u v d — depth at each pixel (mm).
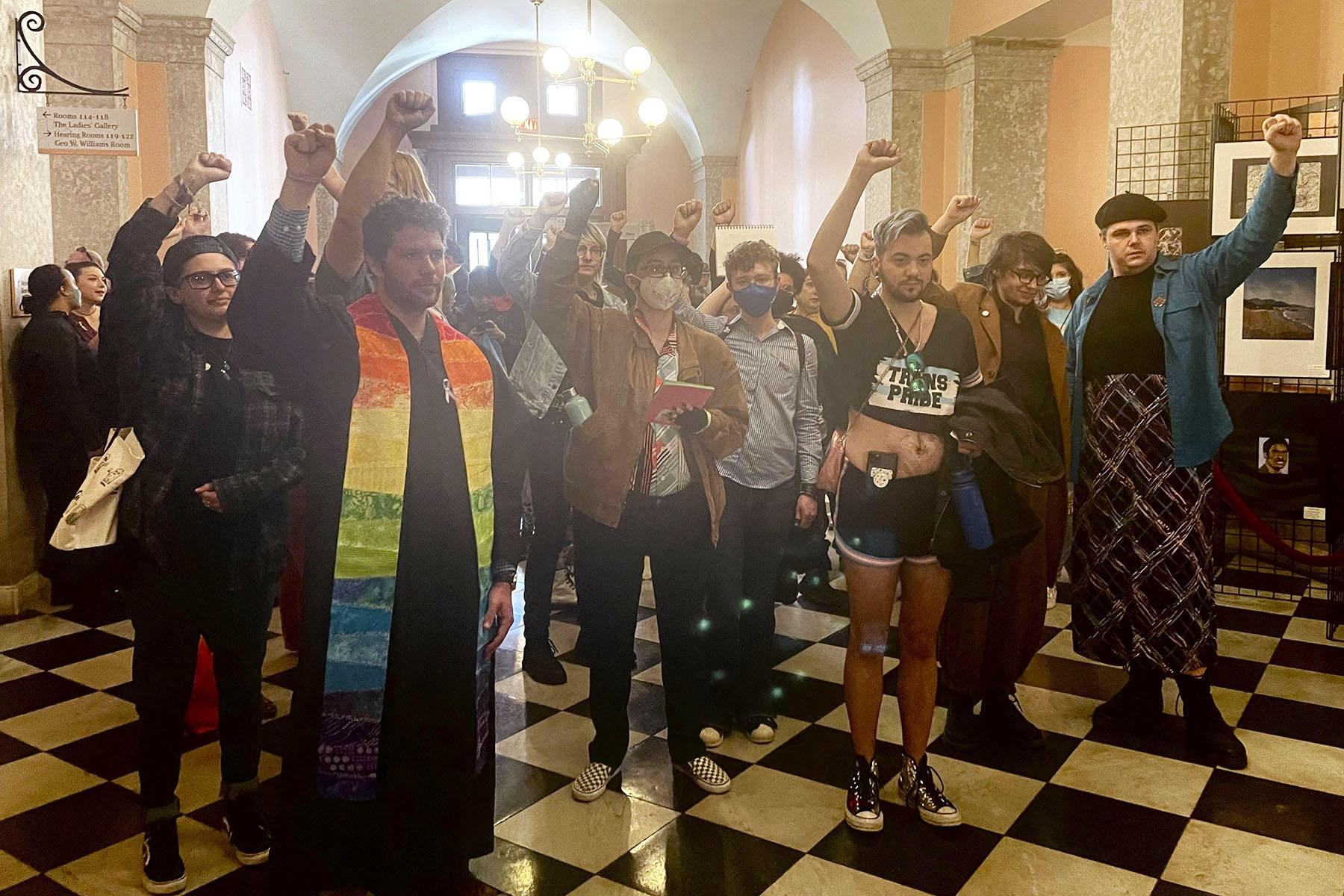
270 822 2527
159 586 2242
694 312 3277
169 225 2191
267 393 2350
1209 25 4750
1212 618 2963
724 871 2336
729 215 4027
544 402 2488
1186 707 3043
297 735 1898
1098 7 7059
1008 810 2627
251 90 9648
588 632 2717
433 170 15578
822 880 2293
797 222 11625
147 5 7352
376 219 1898
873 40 8594
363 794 1897
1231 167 4324
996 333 2988
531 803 2680
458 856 1998
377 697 1893
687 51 12961
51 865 2377
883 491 2430
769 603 3119
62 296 4613
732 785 2787
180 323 2316
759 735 3068
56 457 4441
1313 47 5332
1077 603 3184
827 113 10594
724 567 3021
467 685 1983
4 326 4414
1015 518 2406
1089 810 2621
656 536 2664
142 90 7430
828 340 3234
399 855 1917
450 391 1988
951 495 2402
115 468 2186
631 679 3229
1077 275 4410
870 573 2455
